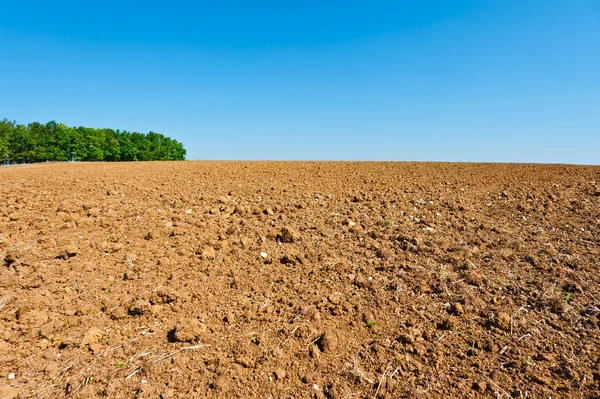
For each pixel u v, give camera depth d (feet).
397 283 13.43
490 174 32.12
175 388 9.11
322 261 14.88
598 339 10.69
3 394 8.32
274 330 11.16
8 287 11.92
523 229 17.94
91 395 8.68
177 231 16.69
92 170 37.27
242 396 9.07
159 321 11.35
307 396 9.19
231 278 13.75
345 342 10.86
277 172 34.71
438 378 9.72
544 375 9.66
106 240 15.61
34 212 18.49
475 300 12.44
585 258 14.83
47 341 10.12
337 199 23.17
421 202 22.33
